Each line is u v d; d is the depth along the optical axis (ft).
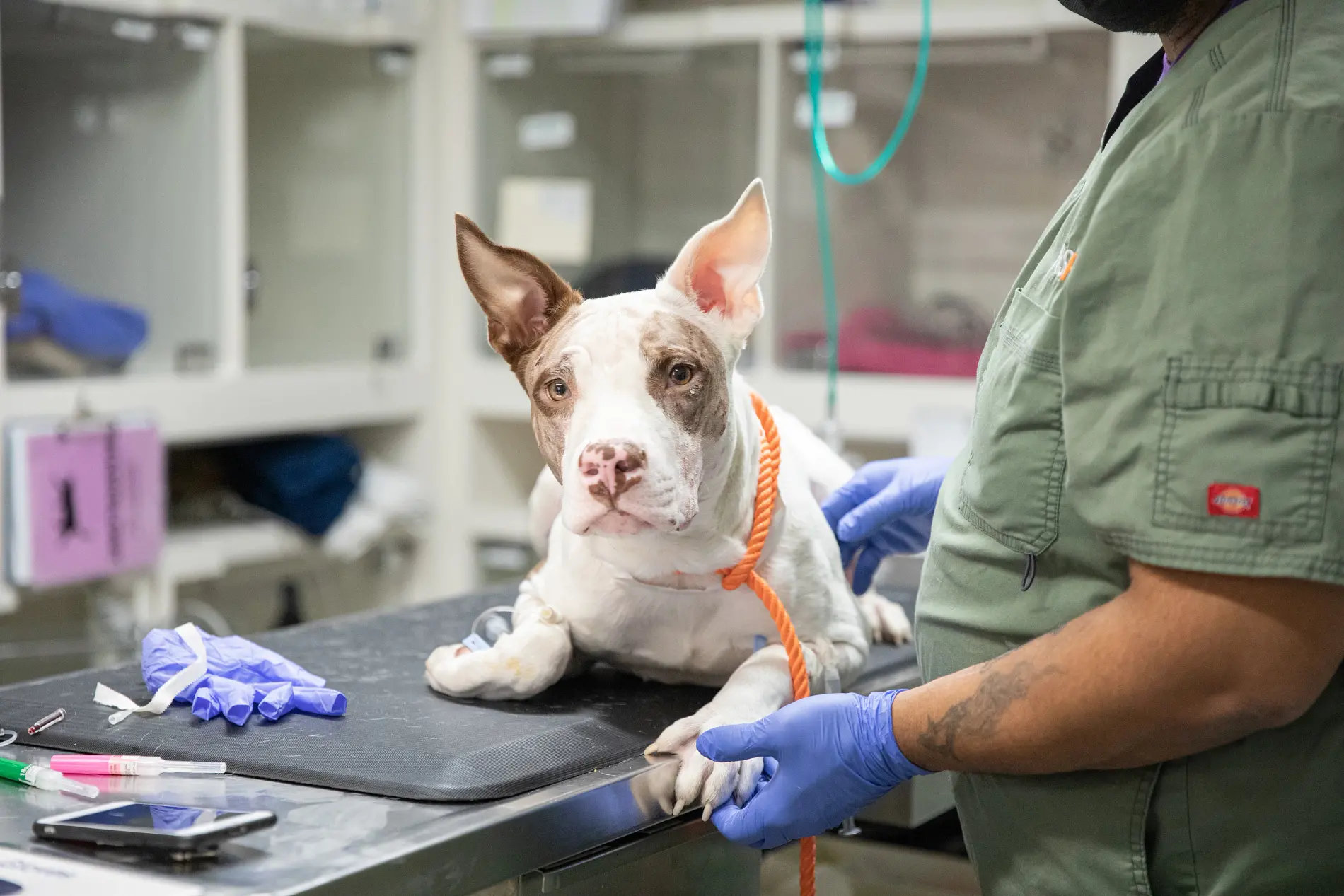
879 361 8.34
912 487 3.93
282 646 4.10
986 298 8.73
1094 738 2.67
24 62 6.87
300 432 8.97
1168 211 2.61
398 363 9.36
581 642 3.62
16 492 6.75
